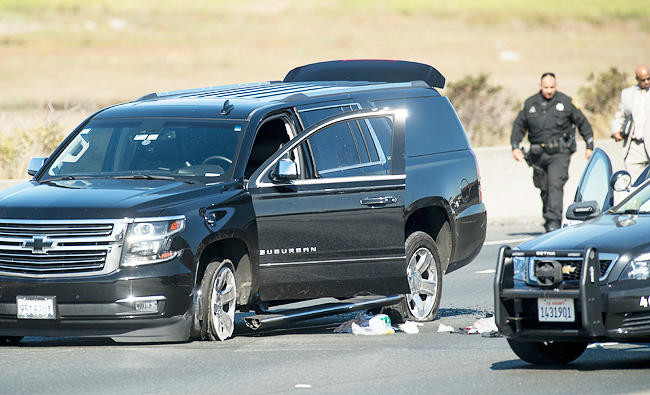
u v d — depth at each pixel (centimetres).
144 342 3566
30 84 16988
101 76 18688
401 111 3934
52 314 3391
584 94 9300
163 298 3394
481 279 5241
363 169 3894
